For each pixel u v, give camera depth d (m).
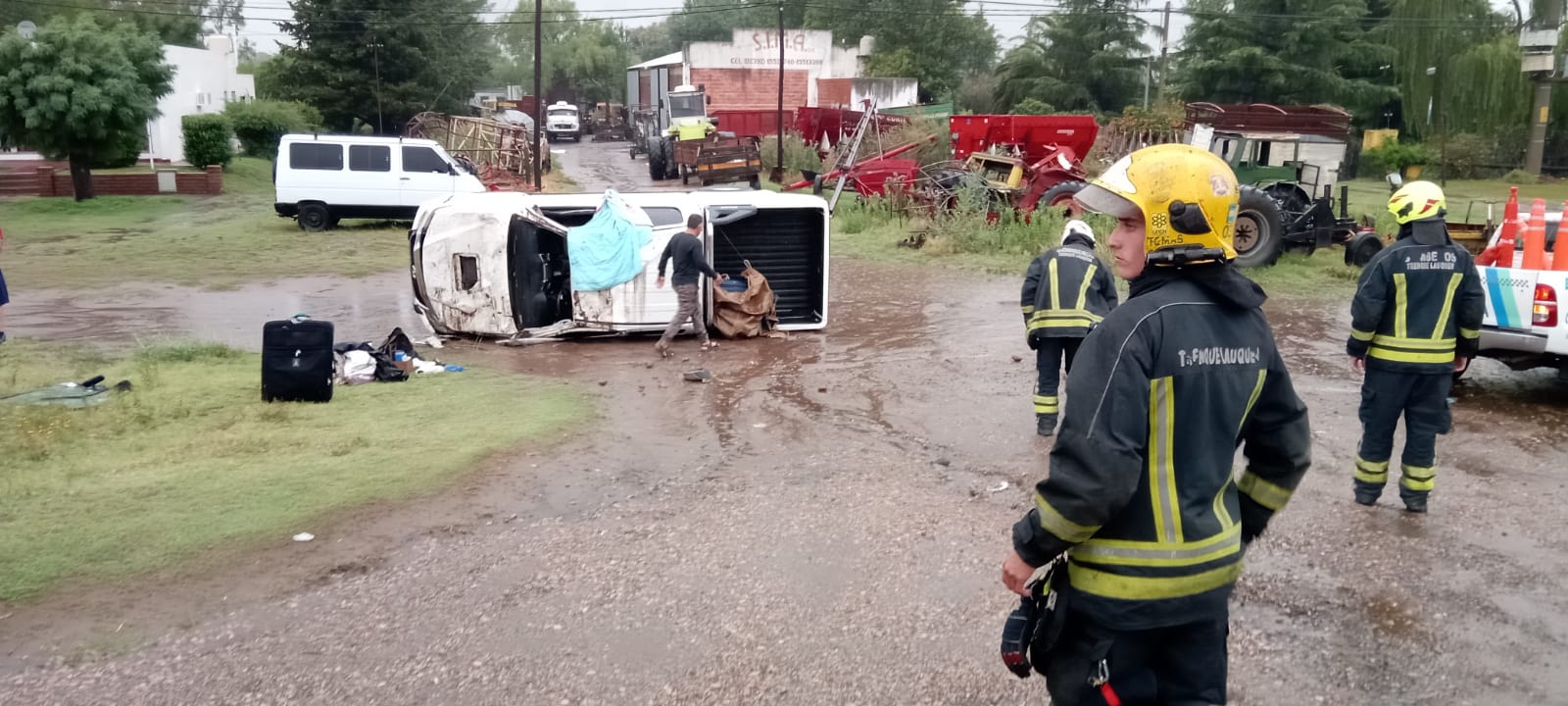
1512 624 4.36
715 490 6.26
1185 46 55.38
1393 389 5.55
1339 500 5.91
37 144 27.34
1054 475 2.38
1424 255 5.38
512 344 11.20
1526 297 7.73
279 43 46.09
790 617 4.50
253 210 27.09
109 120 27.84
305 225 22.73
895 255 18.25
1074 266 7.11
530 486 6.35
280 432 7.59
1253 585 4.75
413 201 22.94
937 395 8.77
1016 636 2.70
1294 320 12.20
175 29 65.88
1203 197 2.40
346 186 22.66
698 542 5.38
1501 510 5.75
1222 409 2.46
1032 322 7.29
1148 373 2.38
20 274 16.58
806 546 5.30
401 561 5.18
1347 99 52.28
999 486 6.28
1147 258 2.48
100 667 4.12
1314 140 19.08
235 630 4.43
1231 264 2.51
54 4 55.47
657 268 11.36
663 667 4.09
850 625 4.42
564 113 57.31
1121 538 2.47
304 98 43.72
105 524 5.61
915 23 71.19
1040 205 19.47
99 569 5.03
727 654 4.18
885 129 31.75
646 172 38.50
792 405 8.51
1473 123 46.88
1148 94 57.88
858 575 4.93
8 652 4.21
